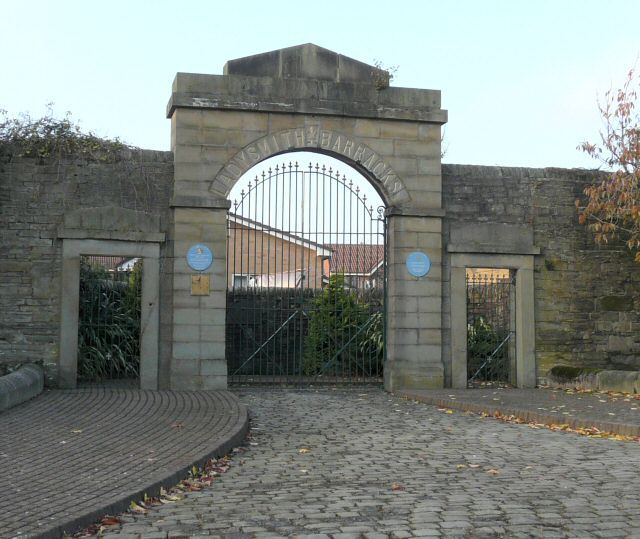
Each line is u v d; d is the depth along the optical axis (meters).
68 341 14.26
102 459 7.94
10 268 14.20
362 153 15.66
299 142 15.42
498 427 11.05
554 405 12.57
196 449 8.52
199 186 14.92
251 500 6.87
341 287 17.70
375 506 6.60
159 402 12.36
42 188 14.39
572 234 16.61
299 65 15.55
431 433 10.52
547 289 16.42
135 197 14.75
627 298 16.78
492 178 16.33
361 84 15.69
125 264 21.55
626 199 15.50
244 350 17.98
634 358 16.70
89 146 14.62
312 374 17.47
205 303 14.77
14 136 14.38
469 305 17.84
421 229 15.73
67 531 5.68
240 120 15.18
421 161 15.88
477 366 17.11
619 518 6.18
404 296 15.57
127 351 16.23
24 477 7.09
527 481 7.55
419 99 15.91
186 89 14.94
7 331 14.13
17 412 11.02
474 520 6.13
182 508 6.59
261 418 11.89
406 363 15.48
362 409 12.98
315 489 7.29
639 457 8.72
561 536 5.70
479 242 16.11
